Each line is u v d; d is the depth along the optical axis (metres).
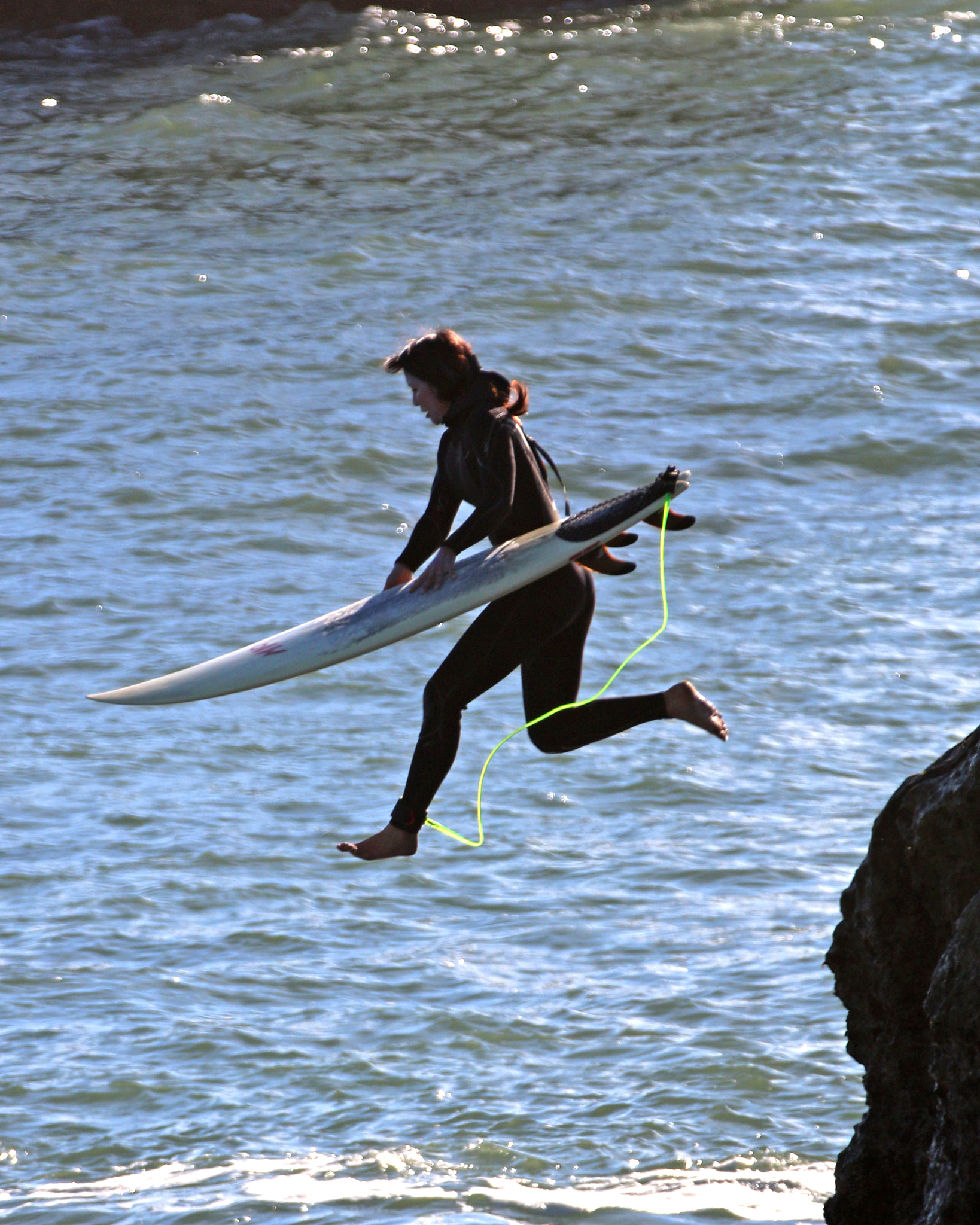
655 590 64.75
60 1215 28.91
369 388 84.31
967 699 55.47
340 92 127.00
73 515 70.81
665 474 19.88
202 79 129.12
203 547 68.56
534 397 83.31
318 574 66.69
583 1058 35.34
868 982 22.05
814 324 91.94
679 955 39.97
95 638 60.56
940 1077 19.47
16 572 65.50
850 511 72.44
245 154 115.88
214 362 86.50
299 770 51.62
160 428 79.31
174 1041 36.34
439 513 21.20
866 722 54.16
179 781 50.72
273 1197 28.97
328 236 102.75
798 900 42.72
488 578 19.98
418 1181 30.06
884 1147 22.20
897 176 112.94
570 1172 30.52
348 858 45.88
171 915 42.50
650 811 48.59
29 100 125.75
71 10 140.75
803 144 117.81
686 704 20.83
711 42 137.50
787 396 83.88
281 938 41.28
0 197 107.62
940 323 91.75
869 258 101.31
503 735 54.03
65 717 54.84
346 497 73.62
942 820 20.38
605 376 86.06
